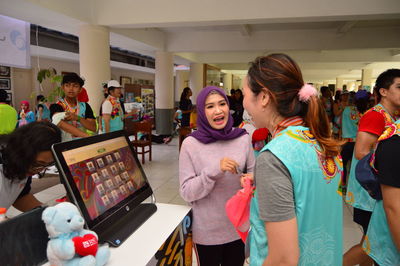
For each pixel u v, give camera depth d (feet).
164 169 16.21
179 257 3.93
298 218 2.35
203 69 33.91
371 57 29.60
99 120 14.24
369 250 3.78
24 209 4.28
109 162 3.67
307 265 2.47
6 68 23.89
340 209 2.72
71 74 9.37
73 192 2.94
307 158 2.40
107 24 15.70
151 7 15.33
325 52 30.30
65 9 13.69
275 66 2.47
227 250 4.69
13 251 2.49
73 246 2.51
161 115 26.27
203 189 4.09
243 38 23.75
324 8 13.69
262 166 2.37
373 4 13.21
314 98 2.50
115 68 36.94
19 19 14.35
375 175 3.30
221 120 4.52
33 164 3.24
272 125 2.69
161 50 24.67
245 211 3.28
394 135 2.97
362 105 11.70
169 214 4.14
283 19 14.40
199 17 14.98
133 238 3.41
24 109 18.70
